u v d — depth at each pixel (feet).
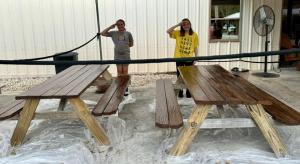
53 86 10.64
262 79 21.26
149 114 13.48
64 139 10.29
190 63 16.40
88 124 9.87
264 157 8.72
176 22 24.03
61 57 18.57
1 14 23.57
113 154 9.38
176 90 14.49
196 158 8.85
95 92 18.28
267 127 8.81
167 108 10.11
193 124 8.94
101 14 23.73
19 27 23.82
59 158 8.73
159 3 23.68
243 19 24.26
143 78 23.09
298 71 23.93
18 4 23.44
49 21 23.76
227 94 9.20
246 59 24.97
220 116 11.39
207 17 24.06
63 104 13.17
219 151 9.18
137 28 24.00
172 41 24.31
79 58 24.36
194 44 16.34
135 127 11.79
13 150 9.57
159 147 9.78
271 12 21.04
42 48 24.21
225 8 24.16
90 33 23.99
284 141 9.82
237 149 9.33
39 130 11.45
